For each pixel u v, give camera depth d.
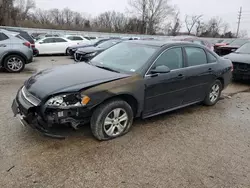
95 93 3.16
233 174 2.87
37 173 2.67
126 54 4.24
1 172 2.64
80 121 3.18
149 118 4.43
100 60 4.38
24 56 8.52
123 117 3.57
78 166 2.84
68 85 3.16
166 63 4.05
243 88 7.39
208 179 2.75
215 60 5.13
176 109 4.61
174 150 3.33
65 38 16.25
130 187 2.55
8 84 6.48
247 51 8.23
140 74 3.66
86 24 48.56
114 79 3.41
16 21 36.59
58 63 11.79
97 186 2.53
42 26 39.22
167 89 4.05
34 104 3.04
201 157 3.20
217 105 5.49
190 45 4.59
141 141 3.52
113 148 3.28
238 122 4.51
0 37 8.12
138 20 52.59
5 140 3.30
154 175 2.77
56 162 2.88
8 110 4.39
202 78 4.74
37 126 3.06
